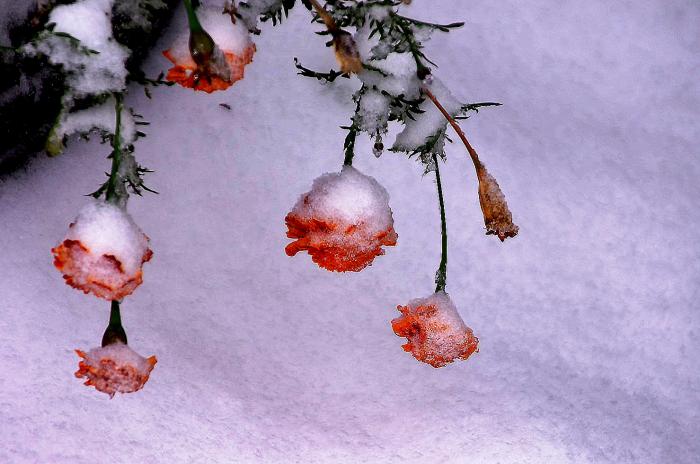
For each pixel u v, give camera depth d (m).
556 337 1.21
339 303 1.18
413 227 1.22
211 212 1.19
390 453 1.13
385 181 1.23
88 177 1.17
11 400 1.10
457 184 1.24
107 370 0.94
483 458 1.13
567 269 1.24
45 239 1.15
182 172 1.20
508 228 0.97
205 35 0.92
